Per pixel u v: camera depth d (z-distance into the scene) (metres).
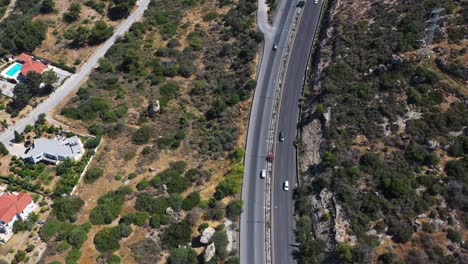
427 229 97.44
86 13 179.00
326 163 112.56
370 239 99.25
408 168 106.81
